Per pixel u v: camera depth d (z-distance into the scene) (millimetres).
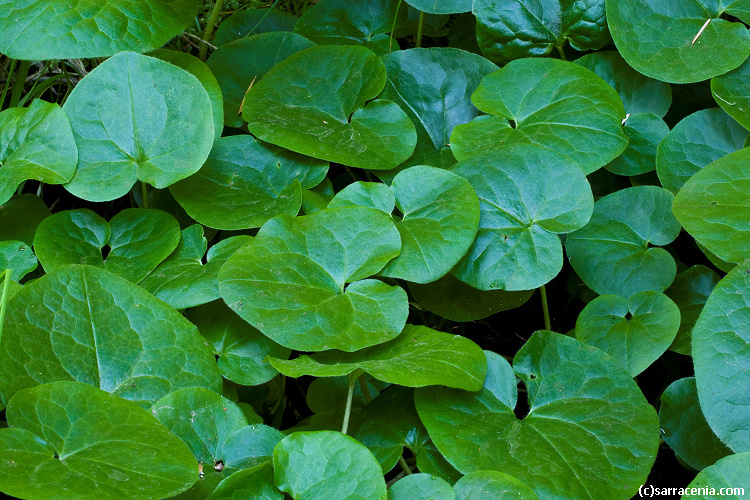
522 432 1338
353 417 1412
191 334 1355
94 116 1429
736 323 1342
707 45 1474
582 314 1416
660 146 1479
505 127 1474
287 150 1473
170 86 1431
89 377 1328
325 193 1475
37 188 1531
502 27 1520
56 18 1417
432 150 1500
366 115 1489
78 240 1415
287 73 1501
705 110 1479
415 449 1354
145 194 1460
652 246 1464
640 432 1334
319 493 1292
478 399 1352
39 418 1283
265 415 1445
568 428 1340
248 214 1440
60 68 1579
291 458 1298
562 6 1507
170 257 1421
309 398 1433
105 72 1430
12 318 1322
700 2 1488
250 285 1356
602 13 1499
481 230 1408
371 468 1293
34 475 1260
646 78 1508
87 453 1277
